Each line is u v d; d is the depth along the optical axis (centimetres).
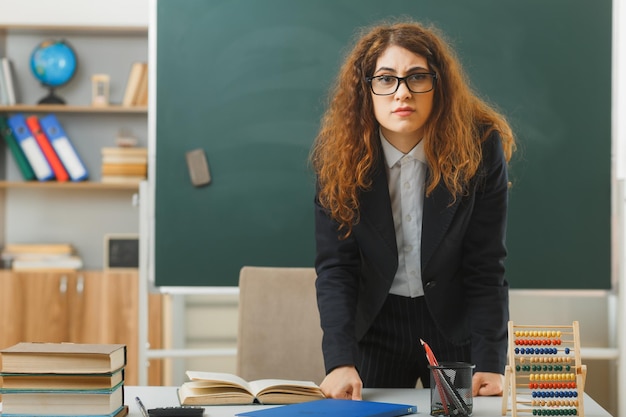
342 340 177
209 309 369
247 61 331
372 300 194
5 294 374
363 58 182
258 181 330
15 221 420
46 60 406
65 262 391
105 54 421
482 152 186
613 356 328
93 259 420
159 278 328
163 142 330
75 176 399
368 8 326
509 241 324
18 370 140
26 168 399
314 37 329
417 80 175
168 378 368
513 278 323
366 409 147
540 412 148
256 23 331
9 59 419
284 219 330
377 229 184
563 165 324
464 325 196
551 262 323
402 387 207
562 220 324
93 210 421
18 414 140
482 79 325
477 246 189
